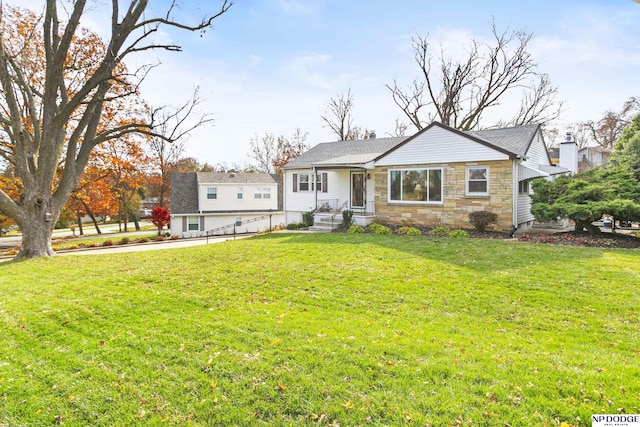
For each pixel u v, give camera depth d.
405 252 9.59
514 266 7.78
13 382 3.71
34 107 12.90
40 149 12.72
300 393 3.36
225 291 6.85
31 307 6.08
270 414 3.10
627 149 18.91
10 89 12.19
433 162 14.80
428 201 15.05
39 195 12.48
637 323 4.86
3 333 5.00
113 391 3.51
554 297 5.89
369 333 4.67
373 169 17.58
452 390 3.29
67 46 12.56
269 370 3.76
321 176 20.86
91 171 22.73
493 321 5.12
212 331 4.85
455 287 6.57
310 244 11.50
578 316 5.17
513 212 13.05
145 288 7.19
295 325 4.99
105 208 27.95
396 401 3.17
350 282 7.11
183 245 16.69
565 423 2.82
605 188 11.22
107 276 8.48
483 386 3.34
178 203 29.28
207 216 29.03
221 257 10.15
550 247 9.82
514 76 26.52
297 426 2.94
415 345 4.26
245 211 30.25
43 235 12.55
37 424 3.09
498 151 13.21
